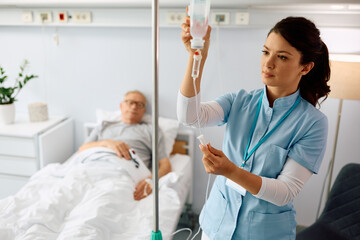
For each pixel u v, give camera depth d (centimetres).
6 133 219
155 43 71
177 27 226
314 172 104
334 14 195
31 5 229
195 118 110
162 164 217
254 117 117
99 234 146
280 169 108
